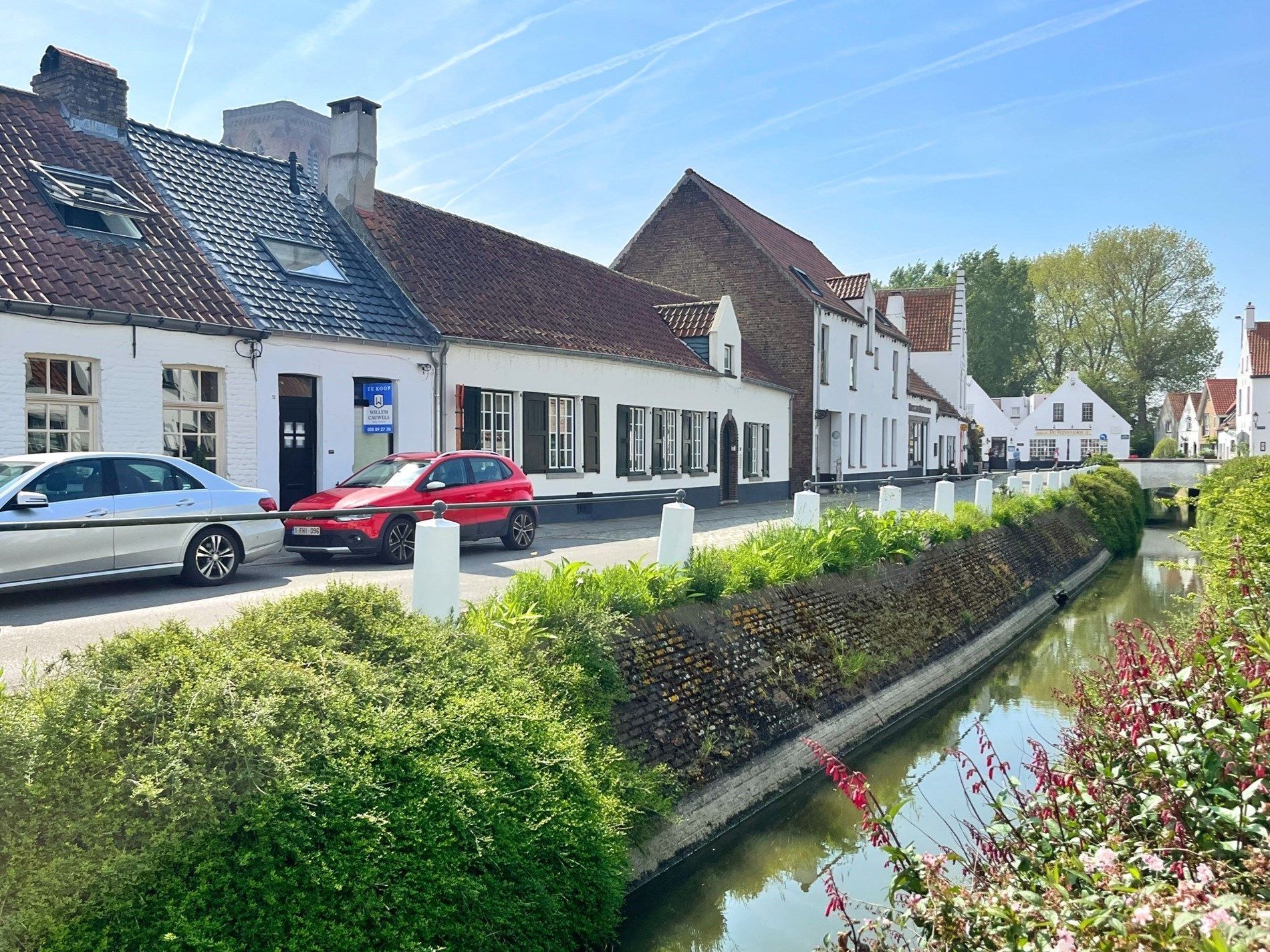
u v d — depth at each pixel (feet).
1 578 29.48
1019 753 35.14
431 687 18.81
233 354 46.44
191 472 35.37
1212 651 18.51
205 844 13.34
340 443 52.21
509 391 63.31
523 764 18.47
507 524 48.08
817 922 22.82
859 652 39.58
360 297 56.65
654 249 111.86
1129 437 226.79
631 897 22.56
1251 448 198.18
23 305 37.99
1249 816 12.96
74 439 40.55
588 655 24.90
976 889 14.14
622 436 75.10
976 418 238.89
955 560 55.67
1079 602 70.49
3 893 12.09
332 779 14.97
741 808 28.19
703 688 29.84
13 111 48.21
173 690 15.08
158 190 51.72
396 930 14.17
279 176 62.03
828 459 115.55
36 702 14.49
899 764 34.32
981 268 254.68
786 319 106.01
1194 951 9.76
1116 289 228.63
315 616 19.62
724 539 54.34
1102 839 14.43
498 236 76.23
